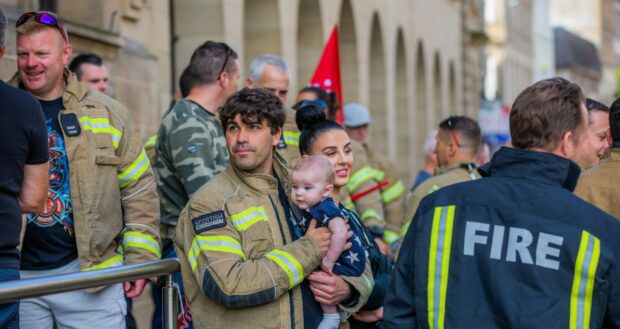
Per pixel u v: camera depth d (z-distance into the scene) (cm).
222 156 589
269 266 431
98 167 509
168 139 585
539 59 7450
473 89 3694
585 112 393
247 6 1496
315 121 570
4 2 770
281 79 693
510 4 6209
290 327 439
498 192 384
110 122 521
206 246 437
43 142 430
